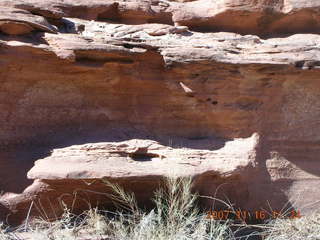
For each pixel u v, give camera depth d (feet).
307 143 16.06
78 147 14.05
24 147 14.48
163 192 14.38
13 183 13.97
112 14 17.06
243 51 15.61
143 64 15.16
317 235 14.03
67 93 14.90
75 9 16.31
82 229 13.51
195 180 14.15
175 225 13.48
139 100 15.58
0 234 12.80
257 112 15.52
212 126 15.71
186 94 15.34
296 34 17.93
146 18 17.33
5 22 13.53
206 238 13.60
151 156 14.75
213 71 15.03
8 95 14.21
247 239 14.58
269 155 15.61
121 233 13.20
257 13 17.58
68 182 13.44
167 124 15.66
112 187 13.55
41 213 13.69
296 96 15.80
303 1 17.66
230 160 14.70
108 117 15.38
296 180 15.80
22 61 13.89
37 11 14.82
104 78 14.99
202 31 17.93
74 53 14.07
